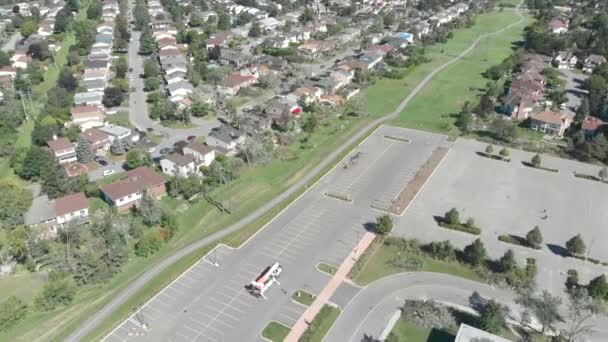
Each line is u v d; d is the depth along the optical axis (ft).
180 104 500.74
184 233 317.22
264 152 401.49
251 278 274.98
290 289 265.54
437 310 247.09
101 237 301.02
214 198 352.90
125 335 240.12
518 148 419.95
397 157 408.46
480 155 409.08
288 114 452.76
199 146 392.88
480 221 320.70
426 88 569.23
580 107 453.58
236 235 312.50
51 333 242.17
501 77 592.19
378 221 304.50
